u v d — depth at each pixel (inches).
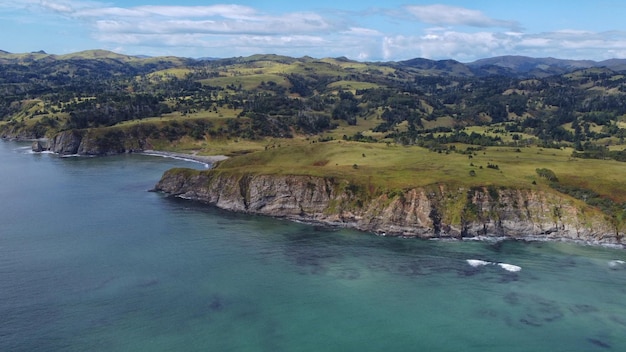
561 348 2679.6
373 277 3585.1
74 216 5059.1
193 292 3272.6
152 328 2802.7
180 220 5027.1
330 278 3553.2
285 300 3186.5
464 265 3843.5
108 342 2650.1
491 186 4877.0
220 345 2647.6
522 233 4616.1
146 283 3398.1
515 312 3073.3
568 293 3346.5
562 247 4328.3
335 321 2928.2
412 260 3946.9
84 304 3063.5
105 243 4227.4
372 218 4840.1
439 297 3267.7
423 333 2812.5
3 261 3757.4
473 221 4643.2
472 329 2864.2
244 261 3865.7
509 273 3688.5
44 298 3132.4
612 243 4411.9
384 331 2827.3
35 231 4515.3
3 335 2689.5
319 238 4515.3
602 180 5211.6
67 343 2628.0
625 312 3085.6
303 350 2623.0
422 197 4800.7
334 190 5246.1
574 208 4640.8
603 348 2682.1
